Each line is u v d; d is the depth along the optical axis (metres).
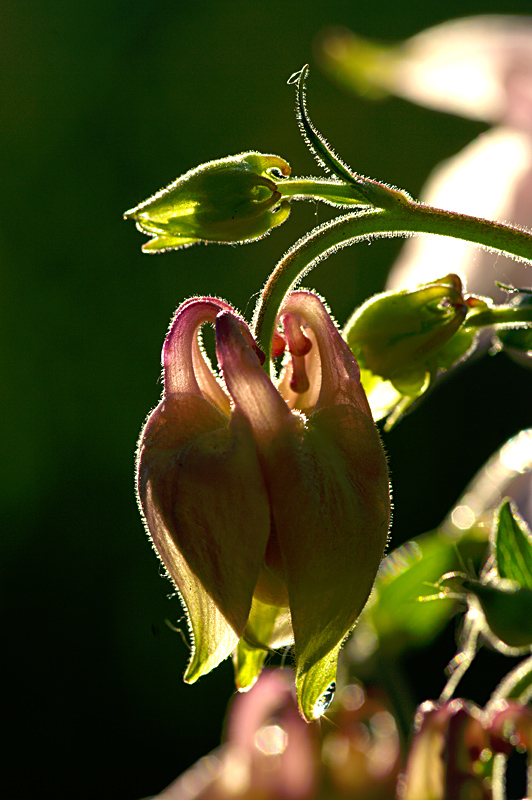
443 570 0.41
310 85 1.32
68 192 1.32
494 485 0.43
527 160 0.45
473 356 0.42
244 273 1.27
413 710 0.41
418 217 0.36
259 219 0.36
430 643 0.41
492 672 0.72
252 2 1.38
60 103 1.35
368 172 1.28
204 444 0.34
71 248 1.31
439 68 0.46
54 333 1.29
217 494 0.34
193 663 0.35
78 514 1.26
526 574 0.38
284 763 0.41
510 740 0.39
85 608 1.23
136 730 1.19
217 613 0.35
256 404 0.34
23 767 1.20
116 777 1.17
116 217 1.32
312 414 0.35
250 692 0.42
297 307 0.35
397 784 0.41
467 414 1.11
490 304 0.38
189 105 1.36
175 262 1.28
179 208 0.36
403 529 1.13
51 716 1.21
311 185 0.36
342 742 0.41
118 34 1.38
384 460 0.34
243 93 1.36
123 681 1.21
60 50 1.37
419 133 1.26
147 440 0.35
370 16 1.33
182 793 0.42
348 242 0.36
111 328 1.29
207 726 1.15
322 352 0.35
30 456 1.27
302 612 0.34
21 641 1.23
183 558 0.34
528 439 0.43
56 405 1.28
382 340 0.37
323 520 0.34
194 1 1.39
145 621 1.21
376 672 0.41
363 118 1.29
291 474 0.34
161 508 0.34
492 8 1.26
